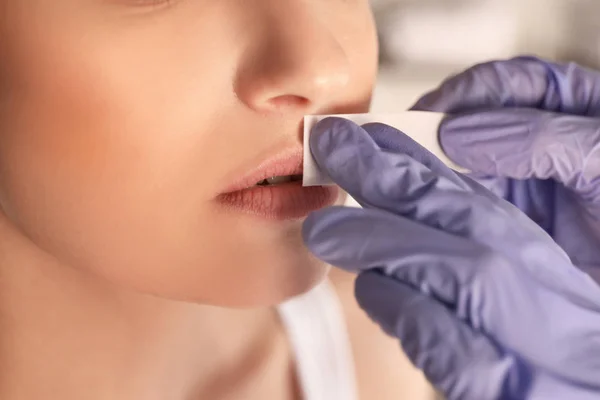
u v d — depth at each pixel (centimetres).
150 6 51
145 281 58
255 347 85
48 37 51
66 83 52
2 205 60
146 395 73
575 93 76
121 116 52
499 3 130
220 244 56
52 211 56
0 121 54
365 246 51
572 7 132
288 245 59
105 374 69
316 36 51
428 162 59
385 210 54
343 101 61
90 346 68
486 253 48
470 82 76
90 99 52
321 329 90
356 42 62
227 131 53
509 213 56
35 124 53
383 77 128
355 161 54
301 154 56
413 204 53
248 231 57
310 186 60
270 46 51
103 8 51
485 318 48
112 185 54
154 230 55
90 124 52
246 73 51
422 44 127
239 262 57
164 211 55
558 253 53
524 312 48
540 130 67
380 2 129
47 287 66
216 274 58
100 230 56
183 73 52
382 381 97
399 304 49
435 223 53
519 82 76
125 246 56
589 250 78
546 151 68
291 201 59
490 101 76
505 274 48
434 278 49
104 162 53
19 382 68
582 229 78
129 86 52
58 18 51
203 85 52
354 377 94
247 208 57
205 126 53
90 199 54
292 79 49
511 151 68
